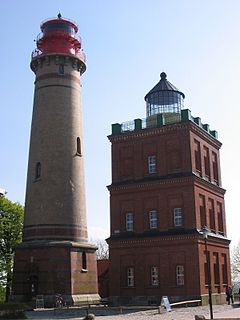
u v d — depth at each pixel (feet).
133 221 167.94
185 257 154.40
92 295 165.78
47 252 157.17
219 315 110.93
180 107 189.67
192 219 156.35
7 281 208.74
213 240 167.94
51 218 163.94
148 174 169.48
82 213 171.63
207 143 180.34
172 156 165.78
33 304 151.33
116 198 172.76
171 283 155.22
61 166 169.58
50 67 178.91
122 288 163.73
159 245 159.84
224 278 176.24
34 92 182.29
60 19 183.83
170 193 162.30
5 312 110.32
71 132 175.32
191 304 148.77
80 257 163.63
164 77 193.36
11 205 213.05
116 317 111.24
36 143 173.68
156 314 118.83
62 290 154.40
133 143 174.81
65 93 177.78
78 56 184.65
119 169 175.32
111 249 168.86
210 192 174.40
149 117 177.27
